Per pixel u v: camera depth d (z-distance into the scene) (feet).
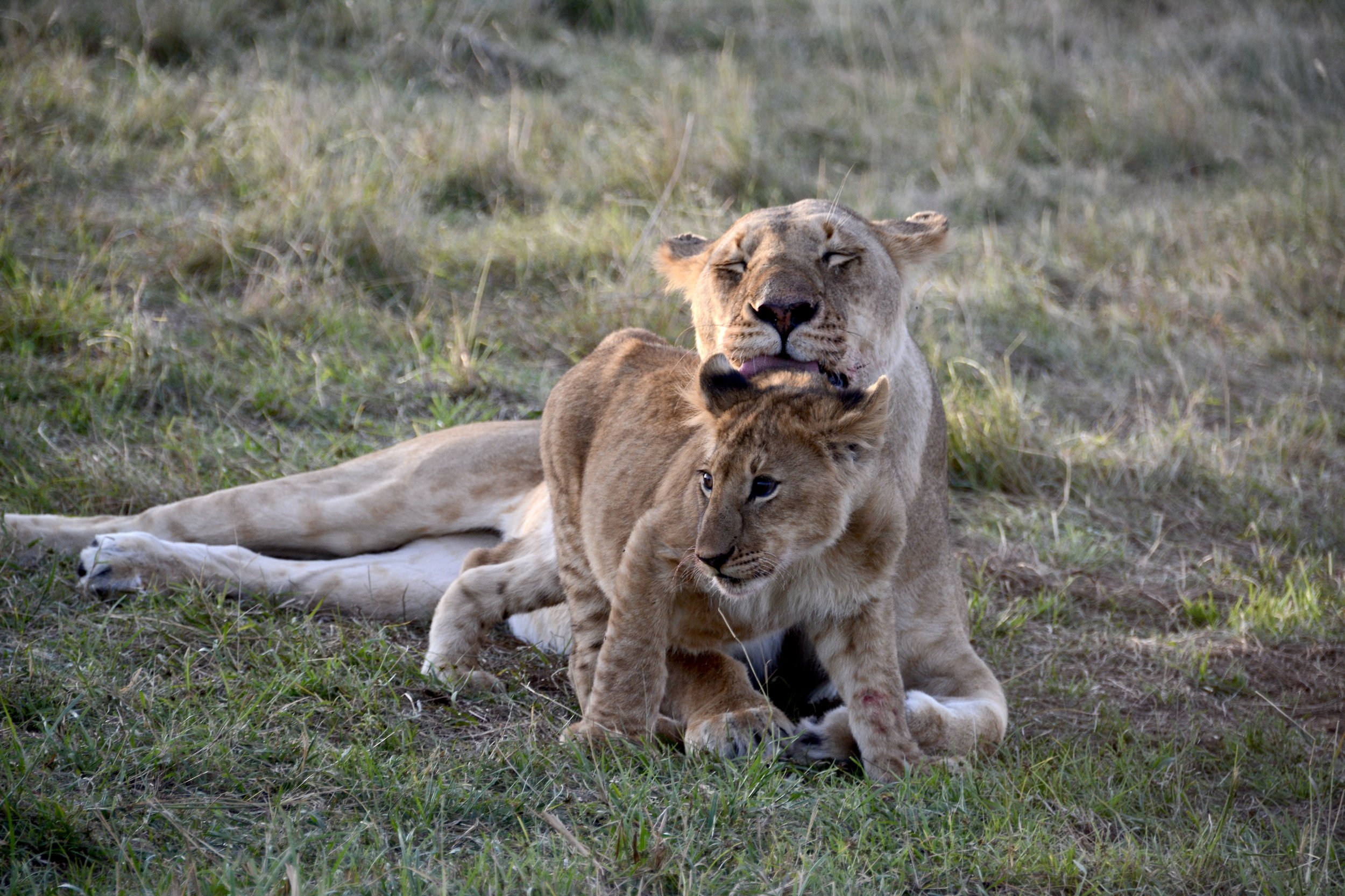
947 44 85.40
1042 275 58.18
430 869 17.46
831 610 23.38
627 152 61.36
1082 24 92.58
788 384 23.71
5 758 18.43
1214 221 65.36
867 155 69.67
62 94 56.18
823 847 19.44
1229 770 25.66
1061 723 27.50
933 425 28.45
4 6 64.18
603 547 25.27
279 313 43.09
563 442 28.09
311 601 29.19
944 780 21.83
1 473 32.09
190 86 59.82
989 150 71.31
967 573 35.40
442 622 27.48
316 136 56.80
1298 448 45.55
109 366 37.55
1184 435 44.80
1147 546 39.37
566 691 26.35
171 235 46.85
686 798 20.31
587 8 82.79
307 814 18.65
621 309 45.62
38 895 15.99
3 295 39.60
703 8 86.69
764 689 25.23
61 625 24.62
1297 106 82.48
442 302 46.98
